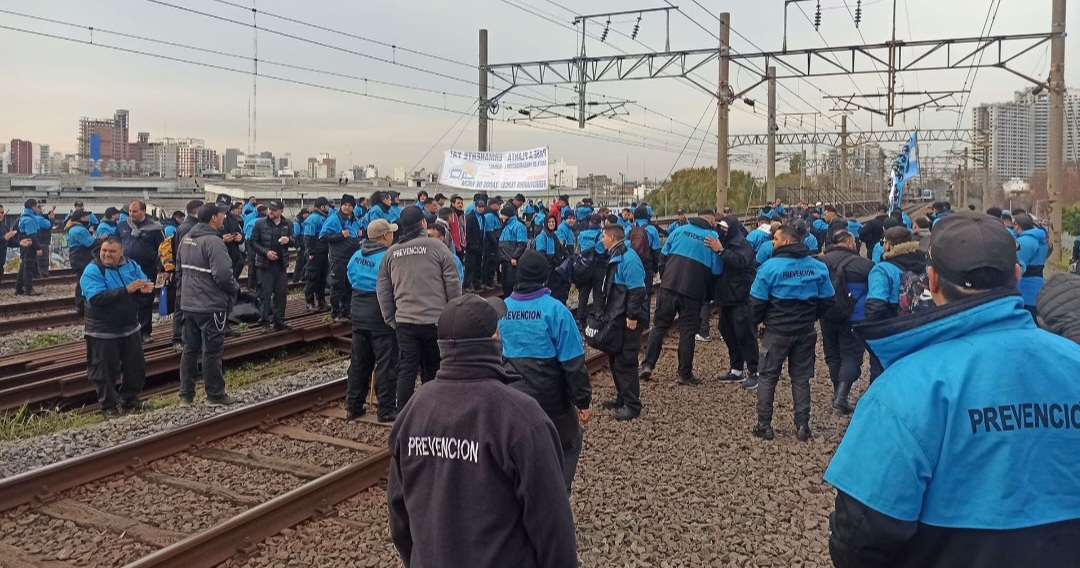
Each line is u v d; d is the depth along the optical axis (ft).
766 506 18.74
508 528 8.67
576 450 16.37
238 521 16.52
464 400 8.90
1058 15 59.16
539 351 15.69
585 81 72.02
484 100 75.36
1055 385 6.66
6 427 26.32
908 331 7.21
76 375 30.68
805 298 23.30
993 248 7.09
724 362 34.94
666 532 17.21
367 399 28.89
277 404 26.30
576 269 29.63
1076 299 11.10
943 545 6.63
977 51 60.95
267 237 38.99
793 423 25.70
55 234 78.54
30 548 16.92
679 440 23.67
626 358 25.54
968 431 6.54
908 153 79.77
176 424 25.32
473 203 54.03
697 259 29.84
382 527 17.67
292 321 42.06
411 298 23.27
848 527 6.84
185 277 27.66
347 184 176.96
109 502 19.43
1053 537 6.37
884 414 6.82
